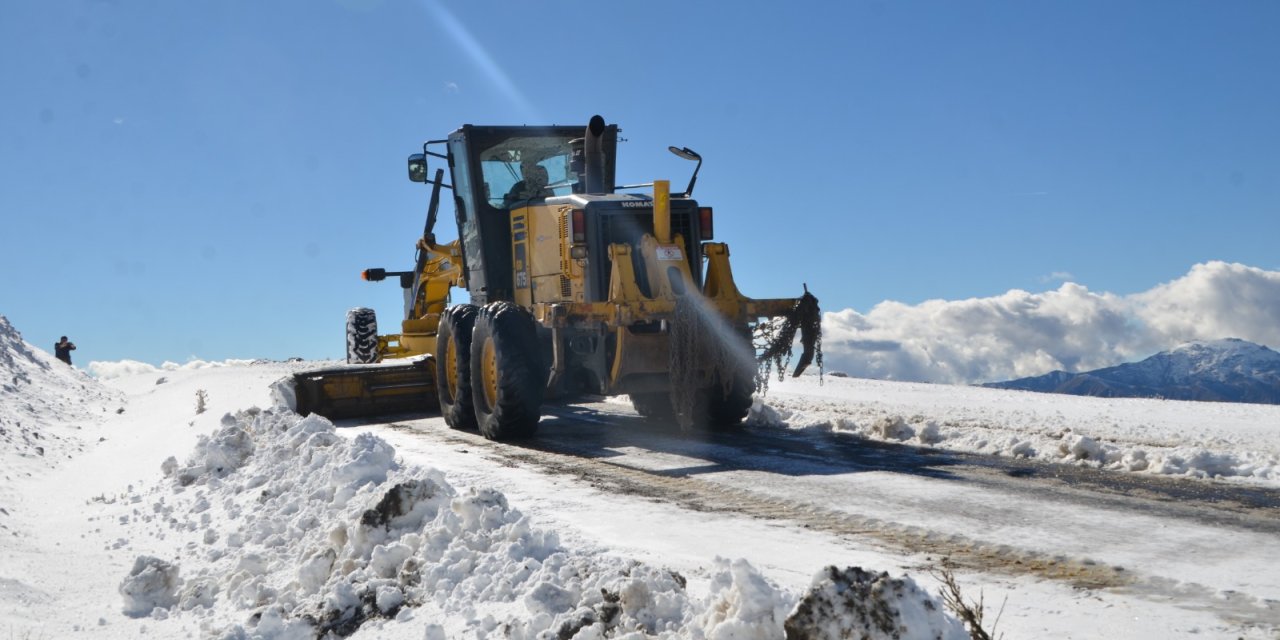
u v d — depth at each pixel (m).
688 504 6.16
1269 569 4.38
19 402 13.26
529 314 9.59
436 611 4.20
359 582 4.70
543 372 9.50
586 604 3.79
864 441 8.92
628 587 3.66
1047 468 7.24
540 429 10.39
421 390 12.56
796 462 7.76
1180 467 6.97
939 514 5.69
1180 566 4.46
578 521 5.67
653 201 9.19
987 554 4.78
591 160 10.11
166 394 16.34
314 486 6.83
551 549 4.65
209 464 8.55
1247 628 3.59
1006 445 8.16
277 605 4.71
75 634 4.73
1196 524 5.30
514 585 4.20
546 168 11.04
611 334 9.20
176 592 5.25
